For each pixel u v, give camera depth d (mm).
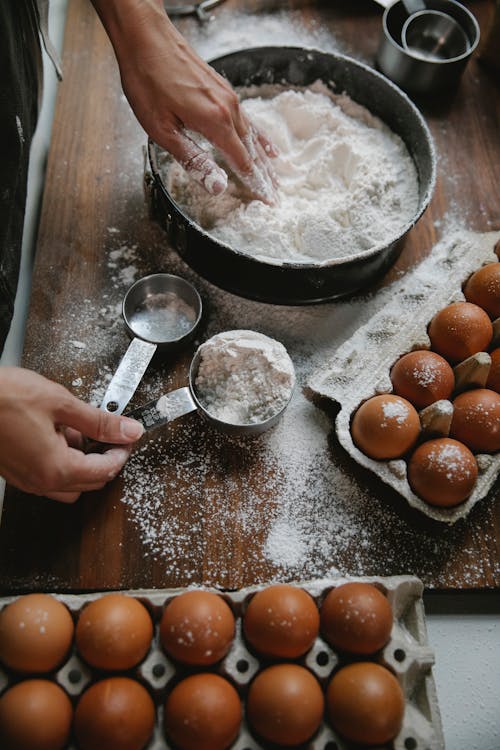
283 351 1006
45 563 919
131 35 1005
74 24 1457
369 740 721
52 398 808
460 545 968
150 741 758
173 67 1011
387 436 917
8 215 971
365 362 1039
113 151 1303
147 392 1063
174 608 767
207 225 1153
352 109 1295
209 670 788
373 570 940
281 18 1514
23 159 997
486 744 873
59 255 1179
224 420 985
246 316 1147
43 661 738
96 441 924
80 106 1347
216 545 943
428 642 878
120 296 1151
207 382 1021
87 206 1236
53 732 705
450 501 909
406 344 1044
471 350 1007
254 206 1126
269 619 754
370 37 1502
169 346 1068
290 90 1317
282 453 1019
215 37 1469
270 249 1107
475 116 1401
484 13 1545
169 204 1028
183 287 1135
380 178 1166
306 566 935
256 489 989
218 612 765
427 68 1342
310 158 1246
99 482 881
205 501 975
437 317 1041
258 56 1252
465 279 1117
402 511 984
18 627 737
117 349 1100
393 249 1065
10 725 694
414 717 788
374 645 766
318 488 995
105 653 736
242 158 1062
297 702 715
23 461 789
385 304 1165
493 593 958
